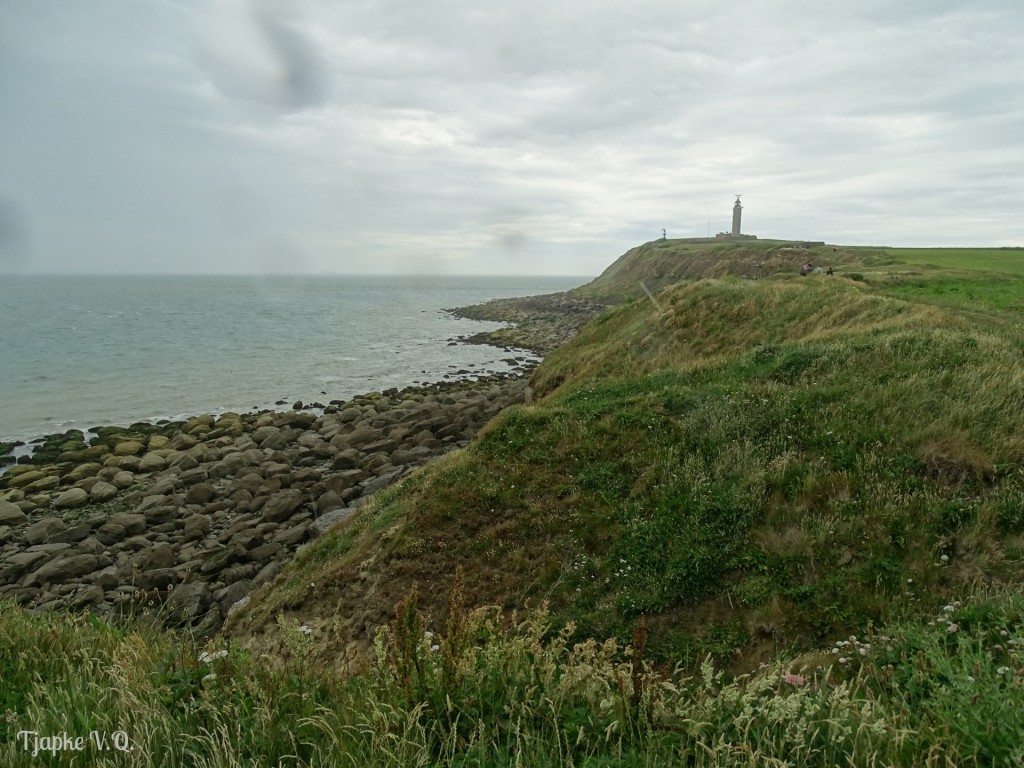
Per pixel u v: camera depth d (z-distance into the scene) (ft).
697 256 281.33
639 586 25.85
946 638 16.61
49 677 15.07
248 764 11.46
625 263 393.91
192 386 130.93
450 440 82.02
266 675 14.60
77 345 181.27
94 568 50.52
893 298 65.00
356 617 28.84
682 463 33.37
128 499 67.00
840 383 38.27
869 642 18.45
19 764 11.18
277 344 196.75
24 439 93.09
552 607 26.58
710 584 24.86
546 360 100.01
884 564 23.00
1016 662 14.05
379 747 11.33
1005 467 26.30
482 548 30.81
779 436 33.24
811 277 90.63
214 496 66.33
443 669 13.55
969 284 99.96
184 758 11.88
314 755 11.62
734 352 61.93
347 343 203.51
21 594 46.47
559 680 13.92
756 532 26.71
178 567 50.14
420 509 34.35
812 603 22.56
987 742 10.71
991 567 21.91
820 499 27.53
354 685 14.32
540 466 36.04
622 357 73.36
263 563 50.55
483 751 11.16
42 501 66.28
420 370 153.69
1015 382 32.24
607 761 10.93
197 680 14.64
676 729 11.87
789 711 11.55
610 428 38.29
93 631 19.44
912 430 30.09
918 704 12.71
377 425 92.43
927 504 25.17
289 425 95.30
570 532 30.25
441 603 28.32
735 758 11.00
